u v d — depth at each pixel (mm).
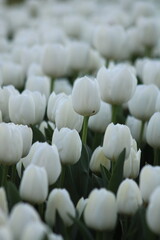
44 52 2139
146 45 2840
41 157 1439
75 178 1574
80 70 2430
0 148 1474
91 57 2432
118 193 1397
